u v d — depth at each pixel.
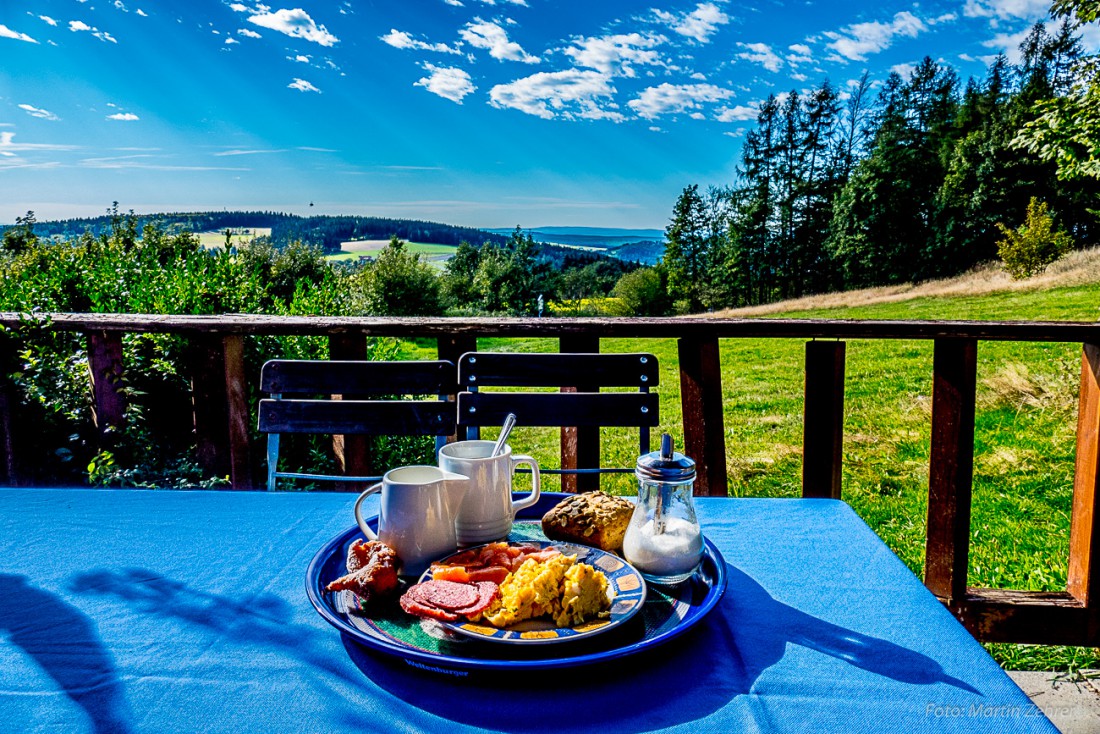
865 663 0.79
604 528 1.08
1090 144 9.72
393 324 2.29
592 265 66.44
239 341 2.43
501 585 0.89
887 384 8.41
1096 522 1.93
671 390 10.17
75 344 3.07
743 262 47.59
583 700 0.72
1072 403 6.00
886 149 39.06
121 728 0.68
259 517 1.27
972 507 4.20
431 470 1.09
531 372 1.83
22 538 1.16
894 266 38.56
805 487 2.09
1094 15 10.09
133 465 2.84
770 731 0.67
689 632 0.87
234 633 0.86
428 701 0.72
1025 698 0.72
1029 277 21.61
